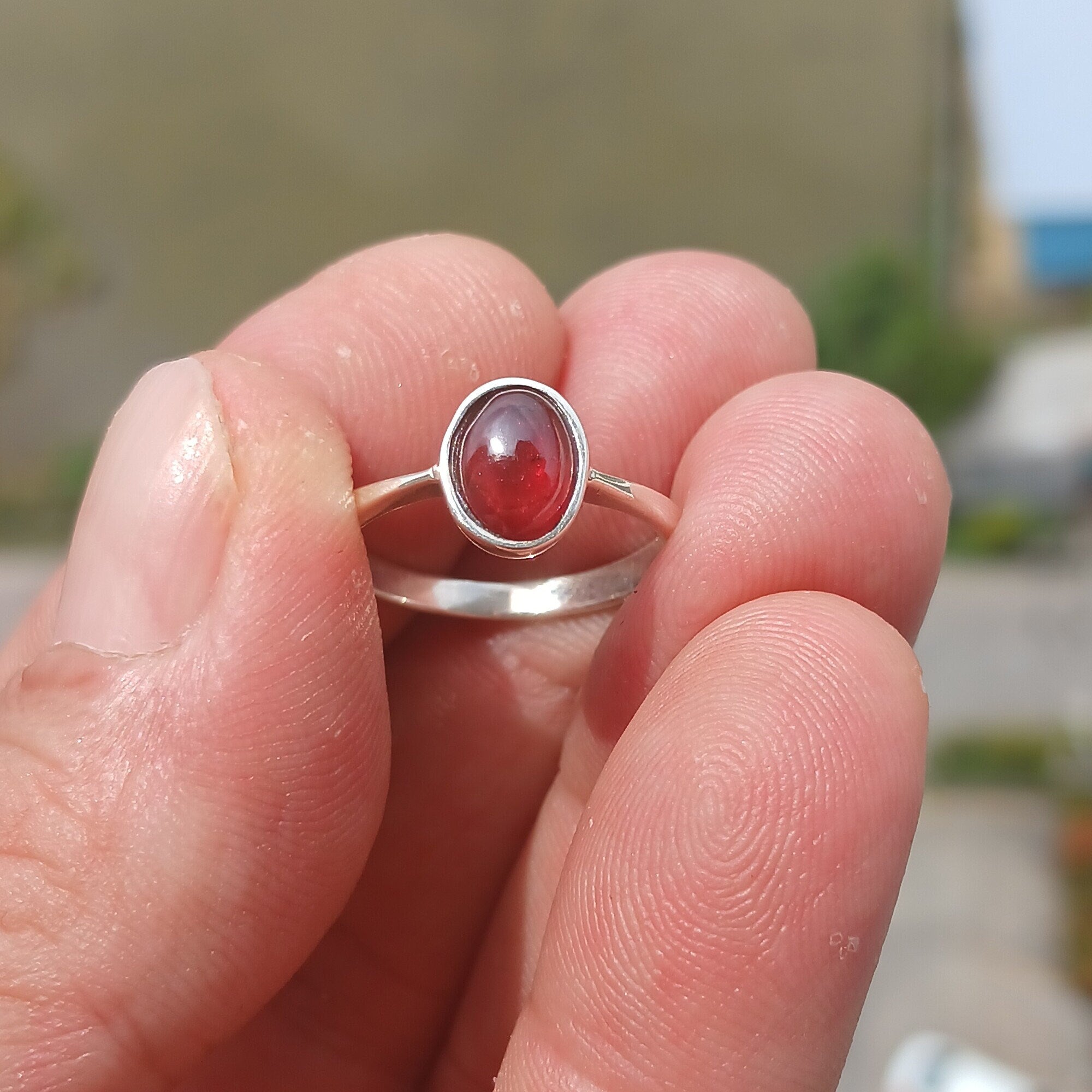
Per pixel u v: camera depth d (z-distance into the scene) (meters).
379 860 0.07
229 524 0.05
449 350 0.06
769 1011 0.05
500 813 0.07
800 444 0.06
